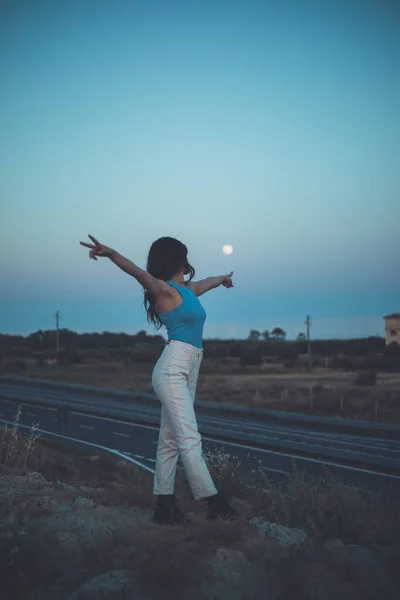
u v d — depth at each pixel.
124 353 121.56
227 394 54.78
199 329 4.22
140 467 20.05
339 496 4.43
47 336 163.38
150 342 169.00
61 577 3.32
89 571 3.35
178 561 3.26
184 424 4.04
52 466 12.12
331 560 3.35
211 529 3.76
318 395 49.41
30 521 3.95
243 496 5.07
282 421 34.38
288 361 99.31
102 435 29.45
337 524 3.90
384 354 98.56
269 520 4.34
